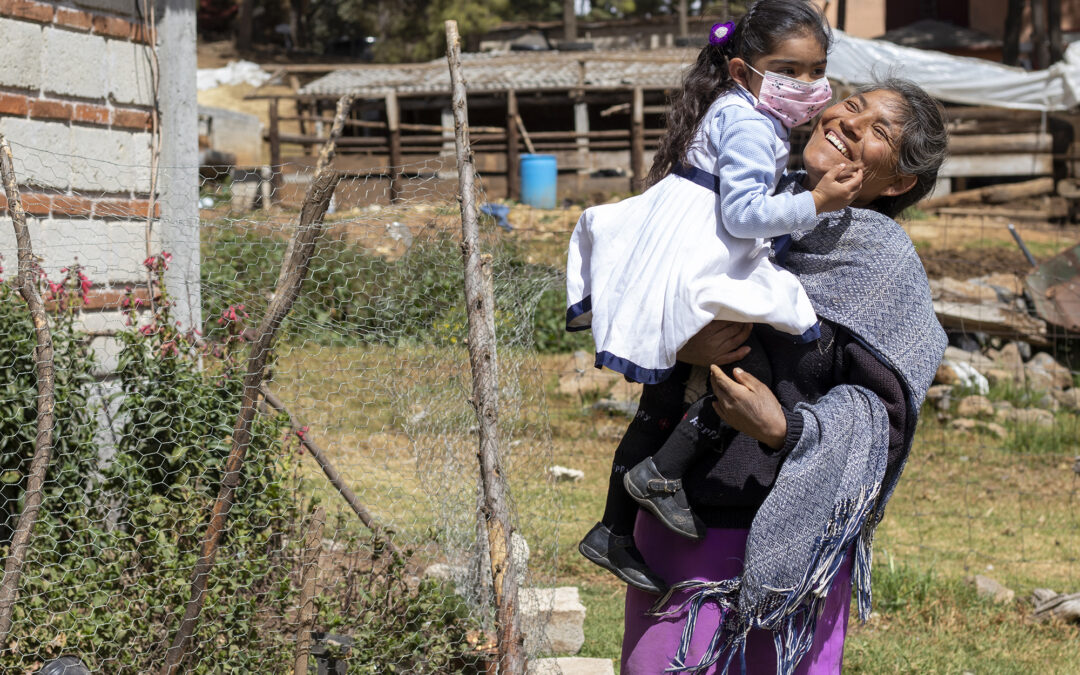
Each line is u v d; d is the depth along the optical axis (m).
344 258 5.32
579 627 4.85
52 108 4.88
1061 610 5.85
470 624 4.23
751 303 2.27
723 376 2.27
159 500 4.23
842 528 2.30
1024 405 10.53
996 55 30.30
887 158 2.39
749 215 2.30
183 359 4.60
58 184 4.93
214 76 37.78
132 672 3.87
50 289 4.54
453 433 4.54
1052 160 20.77
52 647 3.87
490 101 23.86
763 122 2.43
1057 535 7.38
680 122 2.61
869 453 2.33
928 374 2.38
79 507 4.35
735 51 2.55
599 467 8.37
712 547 2.44
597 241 2.55
